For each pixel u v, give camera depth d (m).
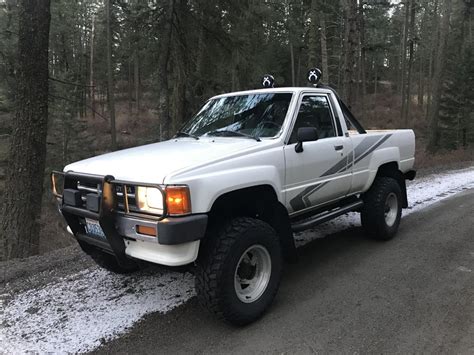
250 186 3.74
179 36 11.93
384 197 5.72
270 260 3.84
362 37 29.66
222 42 12.16
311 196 4.61
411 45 33.75
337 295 4.27
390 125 34.44
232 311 3.51
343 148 5.02
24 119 7.23
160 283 4.57
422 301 4.11
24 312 3.98
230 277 3.47
